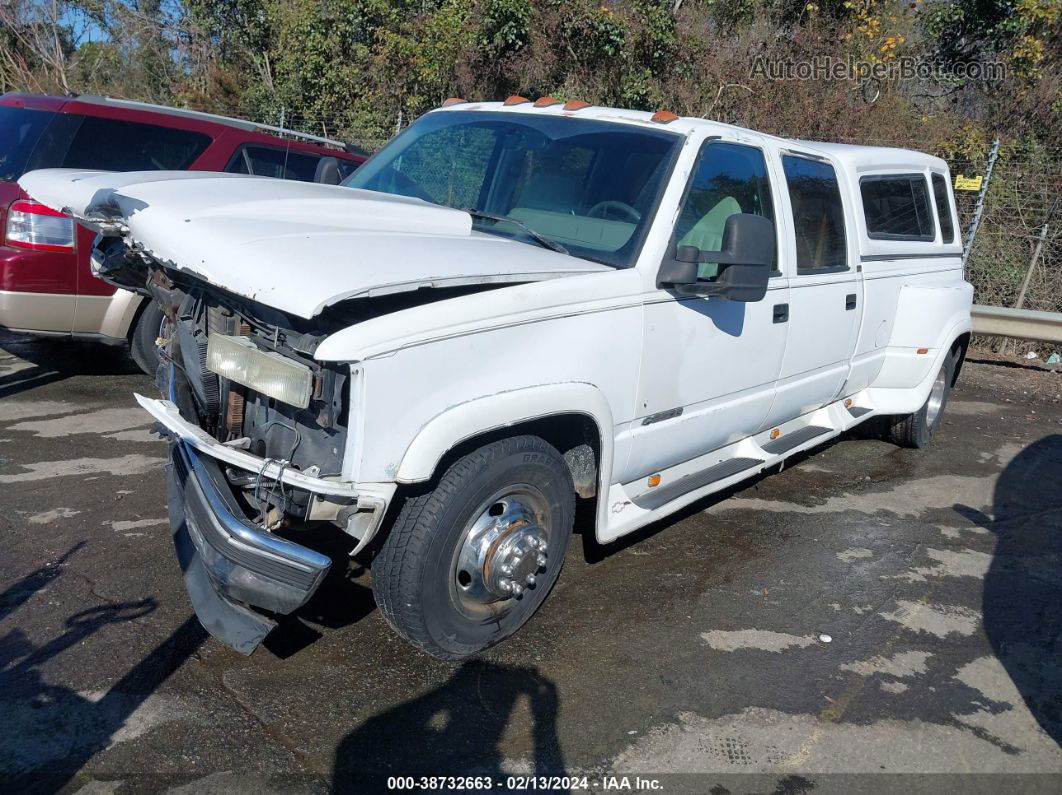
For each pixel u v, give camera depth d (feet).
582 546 15.16
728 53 52.24
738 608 13.41
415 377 9.30
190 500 10.09
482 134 14.55
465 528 10.41
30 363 23.07
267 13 65.92
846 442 23.24
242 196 11.44
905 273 19.93
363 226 11.18
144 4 77.97
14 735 9.30
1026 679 12.17
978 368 34.35
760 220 12.01
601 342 11.30
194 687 10.34
